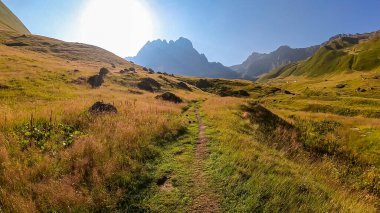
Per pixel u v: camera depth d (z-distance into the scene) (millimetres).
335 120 39281
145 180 10125
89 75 57531
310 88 134125
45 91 36000
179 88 80188
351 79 146375
